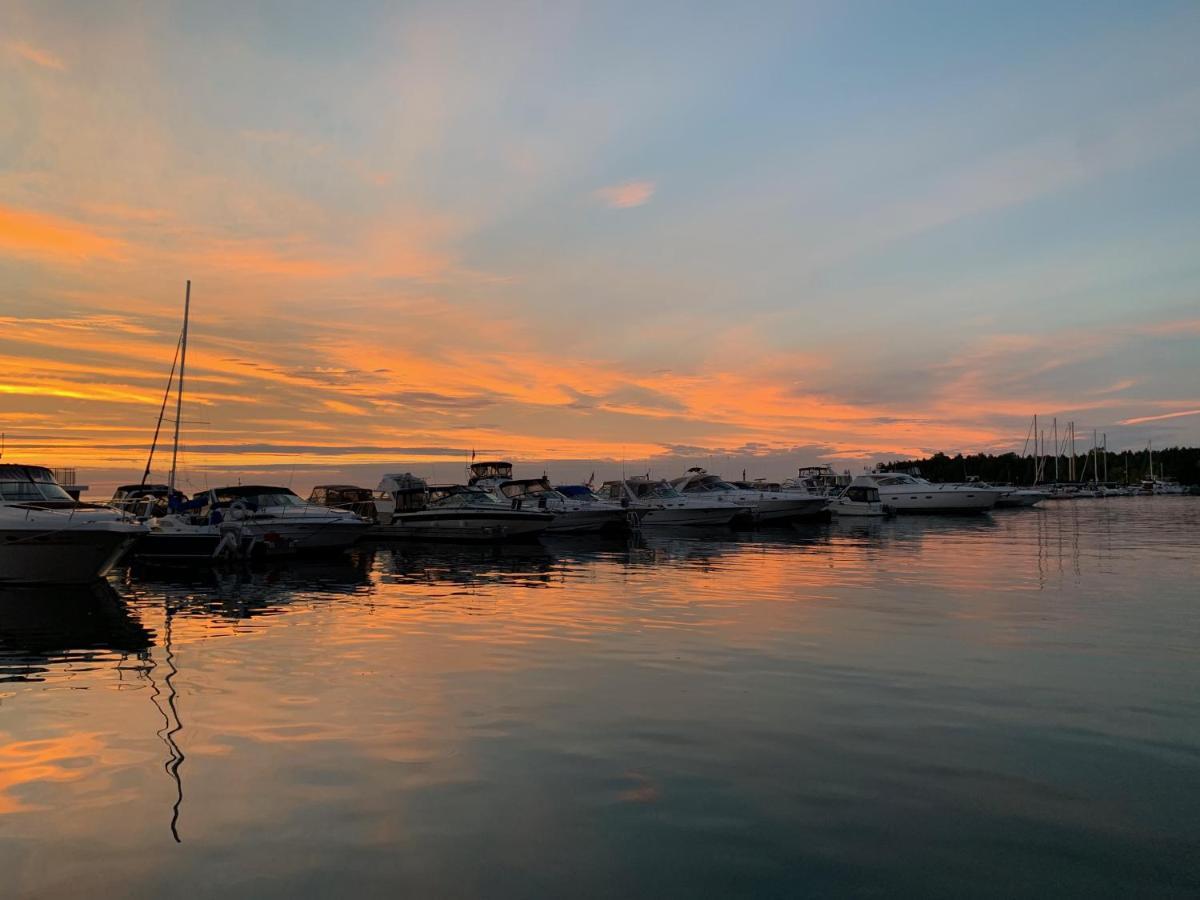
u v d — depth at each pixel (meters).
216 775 6.45
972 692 8.65
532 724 7.66
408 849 5.21
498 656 10.56
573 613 13.91
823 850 5.18
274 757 6.84
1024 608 13.97
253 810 5.80
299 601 15.88
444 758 6.80
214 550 23.55
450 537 31.47
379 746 7.09
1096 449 124.50
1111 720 7.70
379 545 30.50
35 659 10.70
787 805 5.84
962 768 6.52
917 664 9.91
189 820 5.64
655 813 5.71
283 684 9.23
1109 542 28.52
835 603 14.72
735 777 6.36
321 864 5.03
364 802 5.92
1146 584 16.97
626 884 4.79
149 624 13.34
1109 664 9.84
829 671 9.59
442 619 13.49
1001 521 43.53
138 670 10.01
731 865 5.00
